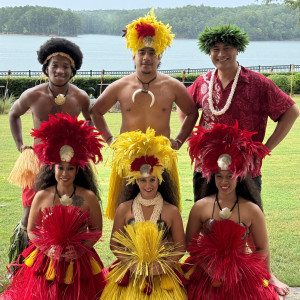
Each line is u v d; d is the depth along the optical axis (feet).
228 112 12.72
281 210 19.21
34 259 11.05
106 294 10.82
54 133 10.91
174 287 10.75
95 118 13.42
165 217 11.25
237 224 10.74
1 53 164.76
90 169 11.88
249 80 12.67
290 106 12.81
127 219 11.35
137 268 10.40
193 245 10.99
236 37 12.40
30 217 11.61
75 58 12.89
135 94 12.85
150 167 10.76
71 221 10.71
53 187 11.61
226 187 10.93
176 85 13.12
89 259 11.16
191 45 242.99
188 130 13.44
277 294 11.42
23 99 13.12
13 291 11.21
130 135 11.02
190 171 25.57
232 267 10.47
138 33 12.46
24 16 338.75
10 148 30.68
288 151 31.14
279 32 298.15
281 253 14.80
